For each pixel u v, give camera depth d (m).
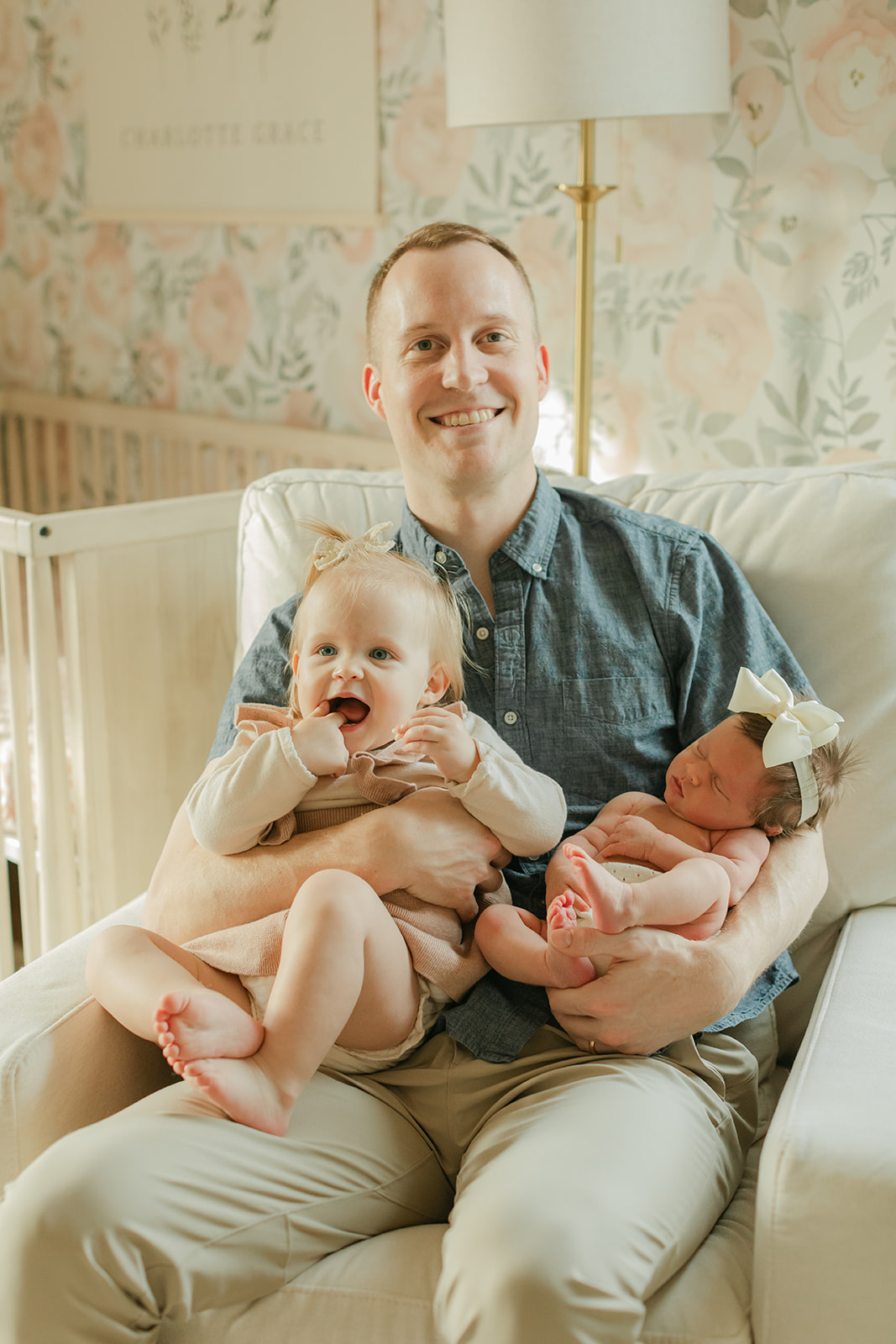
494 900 1.18
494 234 2.24
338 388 2.56
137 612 1.74
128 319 2.95
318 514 1.55
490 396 1.32
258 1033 0.99
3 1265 0.88
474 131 2.21
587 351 1.86
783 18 1.82
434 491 1.36
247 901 1.13
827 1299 0.88
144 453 2.97
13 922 2.48
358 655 1.18
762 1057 1.22
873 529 1.30
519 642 1.31
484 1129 1.07
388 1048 1.10
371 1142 1.05
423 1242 0.99
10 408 3.25
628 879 1.12
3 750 2.03
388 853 1.10
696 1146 1.01
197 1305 0.92
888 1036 1.02
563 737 1.29
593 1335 0.85
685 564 1.32
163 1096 1.02
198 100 2.64
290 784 1.11
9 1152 1.04
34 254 3.13
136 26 2.72
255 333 2.68
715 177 1.95
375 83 2.33
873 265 1.82
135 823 1.80
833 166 1.82
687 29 1.62
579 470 1.91
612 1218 0.89
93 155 2.90
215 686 1.87
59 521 1.61
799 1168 0.88
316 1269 0.98
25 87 3.02
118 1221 0.87
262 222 2.58
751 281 1.95
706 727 1.27
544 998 1.14
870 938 1.21
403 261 1.34
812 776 1.15
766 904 1.11
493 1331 0.84
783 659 1.29
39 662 1.62
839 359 1.88
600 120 1.92
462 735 1.13
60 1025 1.10
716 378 2.03
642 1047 1.07
